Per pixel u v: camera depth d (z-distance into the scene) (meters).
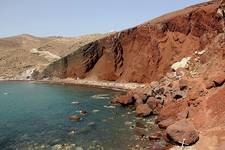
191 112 35.50
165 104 44.12
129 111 47.53
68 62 112.44
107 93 71.19
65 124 40.75
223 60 42.47
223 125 29.30
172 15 77.00
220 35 48.84
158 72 72.75
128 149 29.84
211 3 65.31
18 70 148.88
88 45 102.62
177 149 28.20
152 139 32.25
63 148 31.02
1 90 92.19
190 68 54.00
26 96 74.12
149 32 78.56
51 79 121.81
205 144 27.52
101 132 36.16
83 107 53.03
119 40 90.12
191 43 67.56
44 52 189.00
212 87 37.56
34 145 32.25
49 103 60.03
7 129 39.16
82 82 99.19
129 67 84.62
